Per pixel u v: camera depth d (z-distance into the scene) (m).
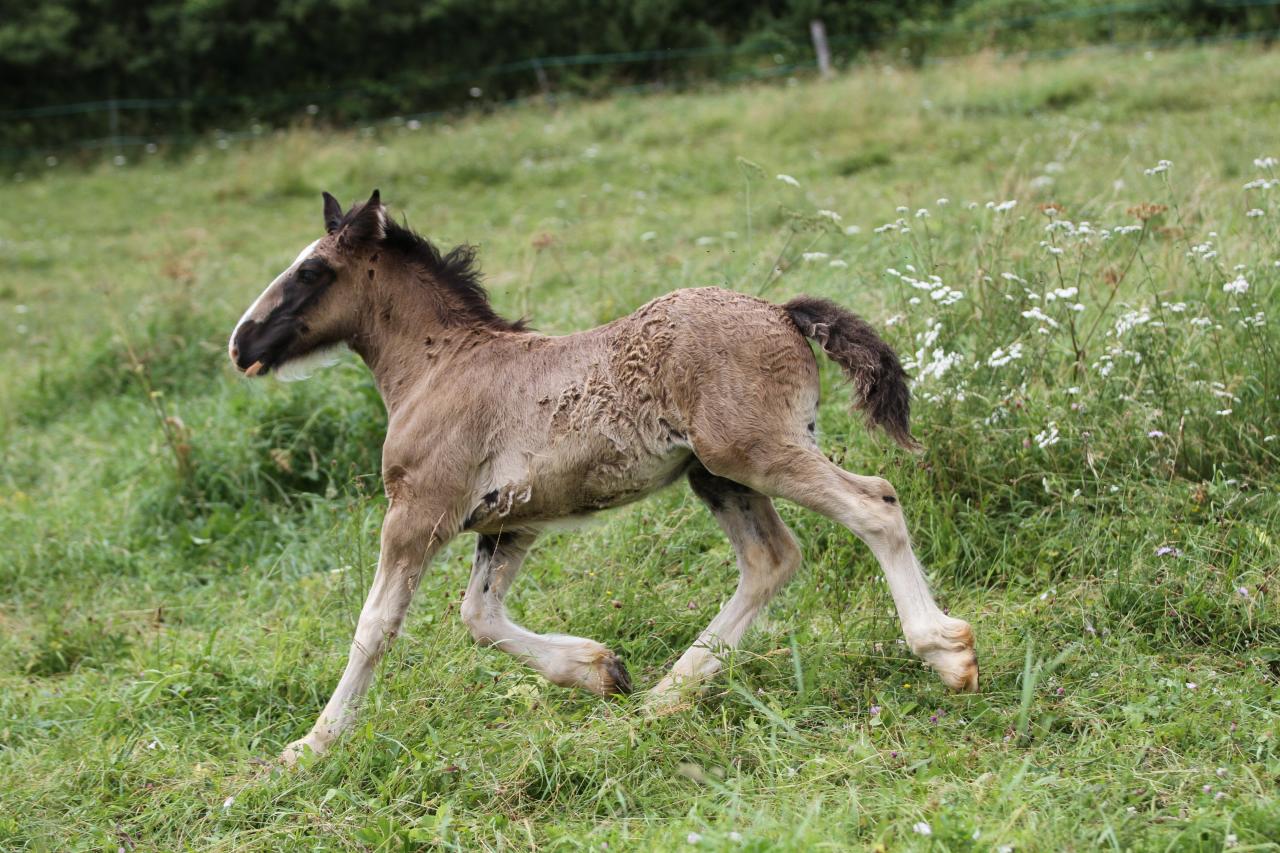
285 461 13.98
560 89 43.81
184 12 43.78
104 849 8.33
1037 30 40.56
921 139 26.95
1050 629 9.41
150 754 9.48
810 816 6.98
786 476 8.70
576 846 7.40
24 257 28.47
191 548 13.67
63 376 18.86
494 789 8.14
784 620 10.11
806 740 8.22
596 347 9.21
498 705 9.35
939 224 16.80
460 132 35.59
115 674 11.30
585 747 8.38
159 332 18.61
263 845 8.10
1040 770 7.64
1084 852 6.62
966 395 11.36
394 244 10.08
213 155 38.19
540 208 26.38
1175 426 11.01
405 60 45.59
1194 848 6.62
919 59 40.53
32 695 10.96
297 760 8.89
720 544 11.51
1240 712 8.01
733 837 6.74
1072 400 11.40
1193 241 13.45
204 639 11.56
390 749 8.78
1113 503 10.69
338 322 10.13
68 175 38.03
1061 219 14.20
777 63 41.78
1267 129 22.44
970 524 10.76
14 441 17.50
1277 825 6.67
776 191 23.92
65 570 13.66
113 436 16.75
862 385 8.82
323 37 44.91
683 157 28.78
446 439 9.41
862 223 19.64
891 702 8.53
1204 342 11.75
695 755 8.26
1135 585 9.56
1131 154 20.86
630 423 8.95
